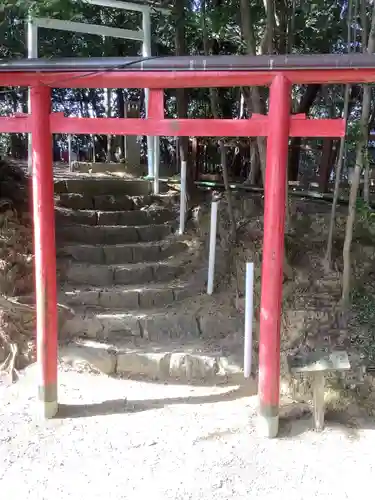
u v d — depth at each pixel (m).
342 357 3.63
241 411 3.94
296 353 4.08
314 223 5.74
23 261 5.18
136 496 3.00
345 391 4.02
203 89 9.80
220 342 4.80
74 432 3.63
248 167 9.53
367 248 5.26
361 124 4.48
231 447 3.49
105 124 3.51
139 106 10.92
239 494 3.04
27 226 5.73
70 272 5.52
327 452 3.45
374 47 4.52
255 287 5.08
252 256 5.42
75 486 3.08
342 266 5.09
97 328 4.80
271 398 3.57
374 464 3.33
